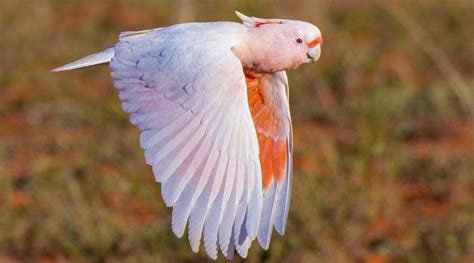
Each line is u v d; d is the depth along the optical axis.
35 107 17.61
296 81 18.03
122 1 23.38
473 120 16.00
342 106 17.39
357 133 15.96
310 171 13.70
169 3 23.00
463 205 13.43
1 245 12.38
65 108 17.42
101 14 22.78
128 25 22.19
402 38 20.77
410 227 12.95
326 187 13.27
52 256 12.23
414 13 22.34
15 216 12.98
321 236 11.92
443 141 16.08
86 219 12.50
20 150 15.75
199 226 7.36
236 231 7.46
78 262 12.01
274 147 8.73
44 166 14.52
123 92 7.79
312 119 17.06
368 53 20.08
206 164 7.45
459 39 20.89
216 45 7.90
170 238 11.92
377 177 14.02
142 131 7.58
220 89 7.61
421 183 14.48
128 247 12.03
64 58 19.86
